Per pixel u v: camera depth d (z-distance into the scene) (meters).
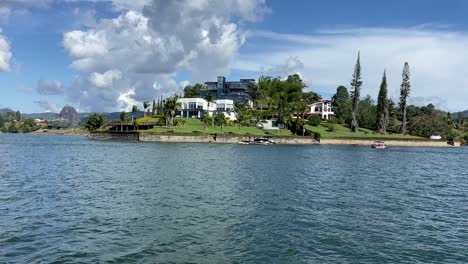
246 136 143.50
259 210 30.20
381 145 141.62
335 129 171.38
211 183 43.66
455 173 63.41
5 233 22.69
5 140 162.12
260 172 55.41
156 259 19.14
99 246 20.80
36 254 19.41
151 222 25.84
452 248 22.12
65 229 23.81
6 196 34.00
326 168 63.94
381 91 189.12
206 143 139.88
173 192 37.34
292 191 39.66
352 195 38.44
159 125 166.75
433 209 32.78
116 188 39.16
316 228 25.34
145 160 70.94
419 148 149.12
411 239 23.66
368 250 21.31
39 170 53.78
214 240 22.31
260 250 20.81
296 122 167.12
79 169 55.62
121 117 181.38
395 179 52.59
